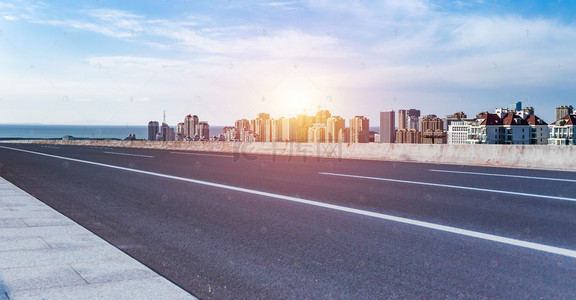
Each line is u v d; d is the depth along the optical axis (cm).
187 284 361
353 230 544
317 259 427
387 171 1295
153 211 686
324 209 684
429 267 399
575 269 391
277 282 364
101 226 583
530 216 619
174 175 1214
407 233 526
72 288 332
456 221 589
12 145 4244
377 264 409
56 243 471
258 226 573
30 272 370
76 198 821
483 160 1571
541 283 357
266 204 735
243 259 430
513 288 346
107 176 1200
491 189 886
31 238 491
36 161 1792
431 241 489
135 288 335
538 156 1415
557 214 632
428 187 922
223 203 751
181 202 766
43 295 317
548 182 1000
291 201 762
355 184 983
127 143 3884
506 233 523
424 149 1778
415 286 351
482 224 570
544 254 437
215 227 571
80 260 408
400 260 421
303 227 564
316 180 1069
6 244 463
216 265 412
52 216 623
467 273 382
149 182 1057
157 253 454
